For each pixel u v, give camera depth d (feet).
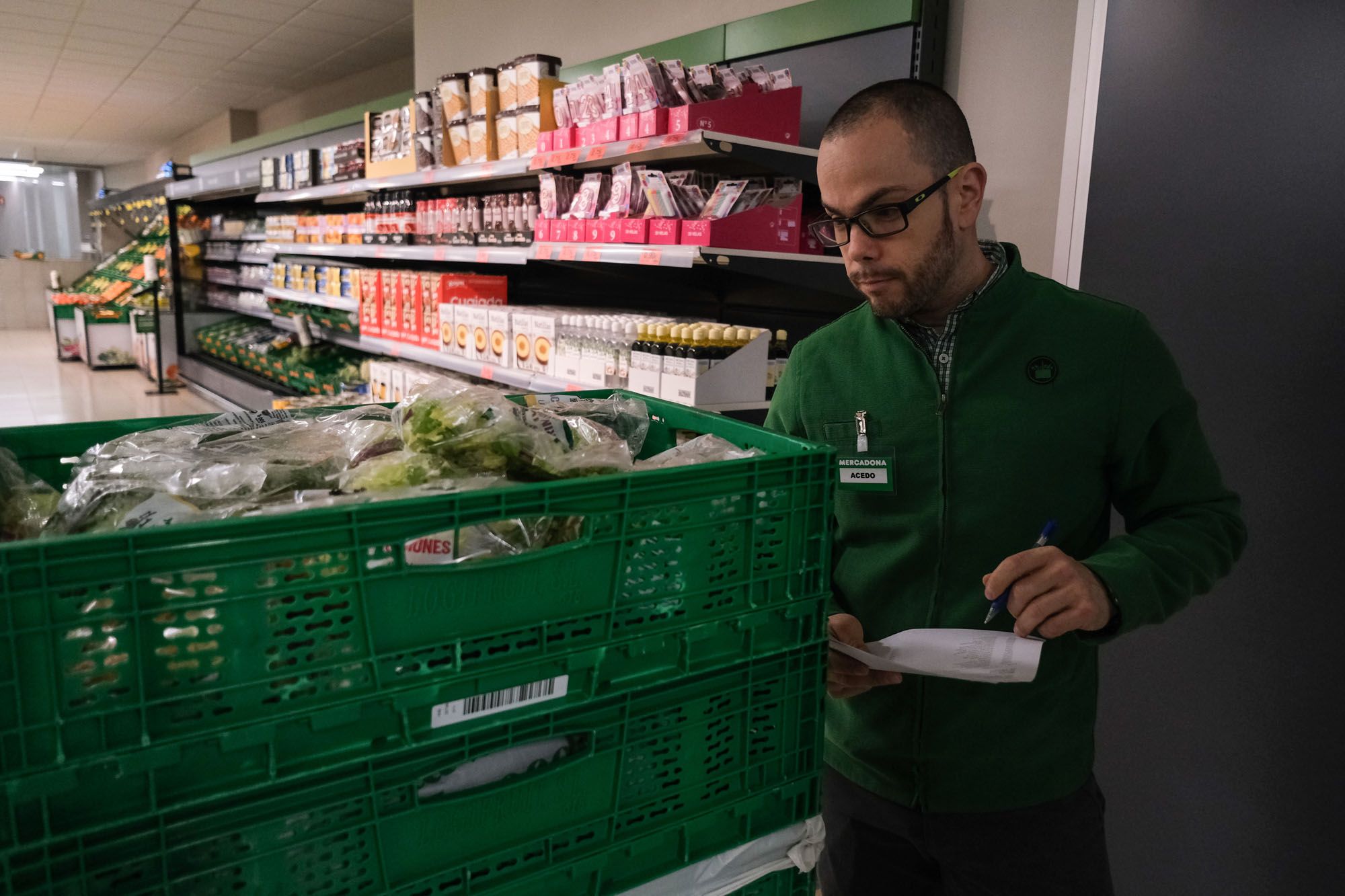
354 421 3.52
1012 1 8.99
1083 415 4.36
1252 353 6.21
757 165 10.16
